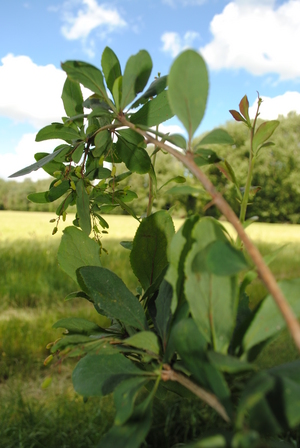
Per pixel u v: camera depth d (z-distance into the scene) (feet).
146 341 0.60
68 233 0.82
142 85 0.68
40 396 5.31
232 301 0.52
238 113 0.83
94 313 8.12
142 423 0.50
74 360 6.39
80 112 0.84
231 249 0.47
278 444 0.43
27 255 12.18
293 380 0.44
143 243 0.82
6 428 4.42
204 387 0.54
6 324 7.45
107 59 0.75
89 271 0.72
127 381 0.57
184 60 0.53
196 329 0.50
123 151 0.91
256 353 0.54
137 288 0.97
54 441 4.33
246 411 0.42
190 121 0.55
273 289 0.40
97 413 4.58
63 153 0.88
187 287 0.52
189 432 4.52
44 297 9.43
